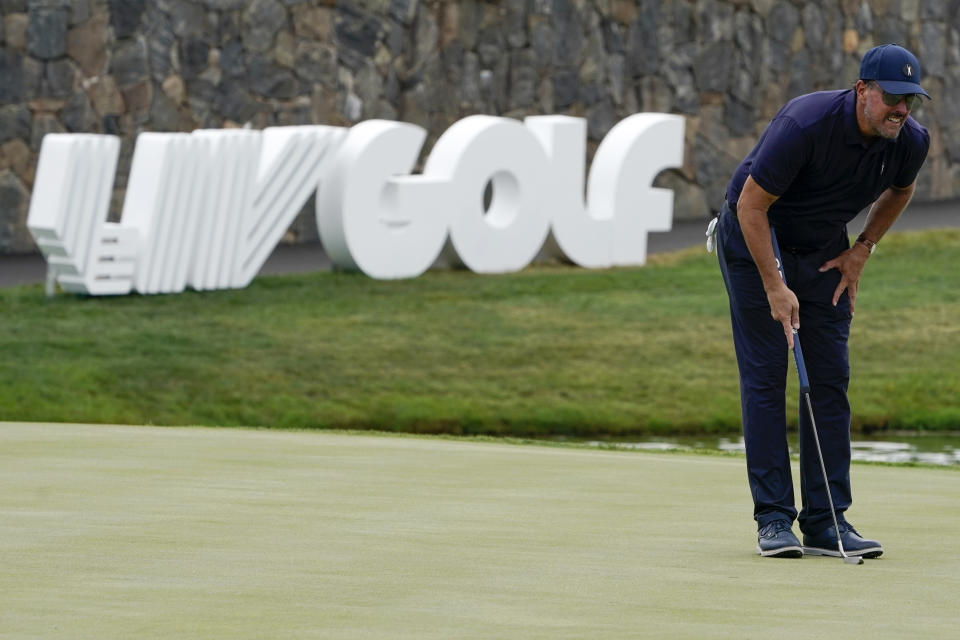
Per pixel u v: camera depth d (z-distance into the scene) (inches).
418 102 3029.0
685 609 441.1
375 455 924.0
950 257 2871.6
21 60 2637.8
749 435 608.1
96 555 524.1
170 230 2269.9
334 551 544.7
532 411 1813.5
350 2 2940.5
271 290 2348.7
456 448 1014.4
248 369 1856.5
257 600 444.5
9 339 1913.1
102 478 753.0
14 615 414.3
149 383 1777.8
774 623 419.5
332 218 2470.5
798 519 614.9
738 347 618.8
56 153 2166.6
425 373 1908.2
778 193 588.1
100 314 2097.7
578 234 2723.9
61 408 1667.1
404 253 2518.5
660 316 2277.3
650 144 2810.0
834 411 612.7
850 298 620.1
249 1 2827.3
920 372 2025.1
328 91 2918.3
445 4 3051.2
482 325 2164.1
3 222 2650.1
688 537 612.1
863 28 3553.2
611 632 402.0
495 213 2672.2
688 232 3179.1
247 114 2834.6
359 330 2089.1
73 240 2171.5
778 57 3437.5
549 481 811.4
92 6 2684.5
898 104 570.3
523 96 3137.3
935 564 552.1
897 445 1705.2
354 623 410.3
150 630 395.5
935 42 3659.0
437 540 578.6
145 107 2733.8
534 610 435.2
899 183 609.3
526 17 3129.9
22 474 763.4
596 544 581.3
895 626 417.1
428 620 415.8
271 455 898.7
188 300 2236.7
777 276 593.3
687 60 3331.7
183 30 2765.7
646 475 858.8
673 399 1889.8
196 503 669.9
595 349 2059.5
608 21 3225.9
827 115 579.5
